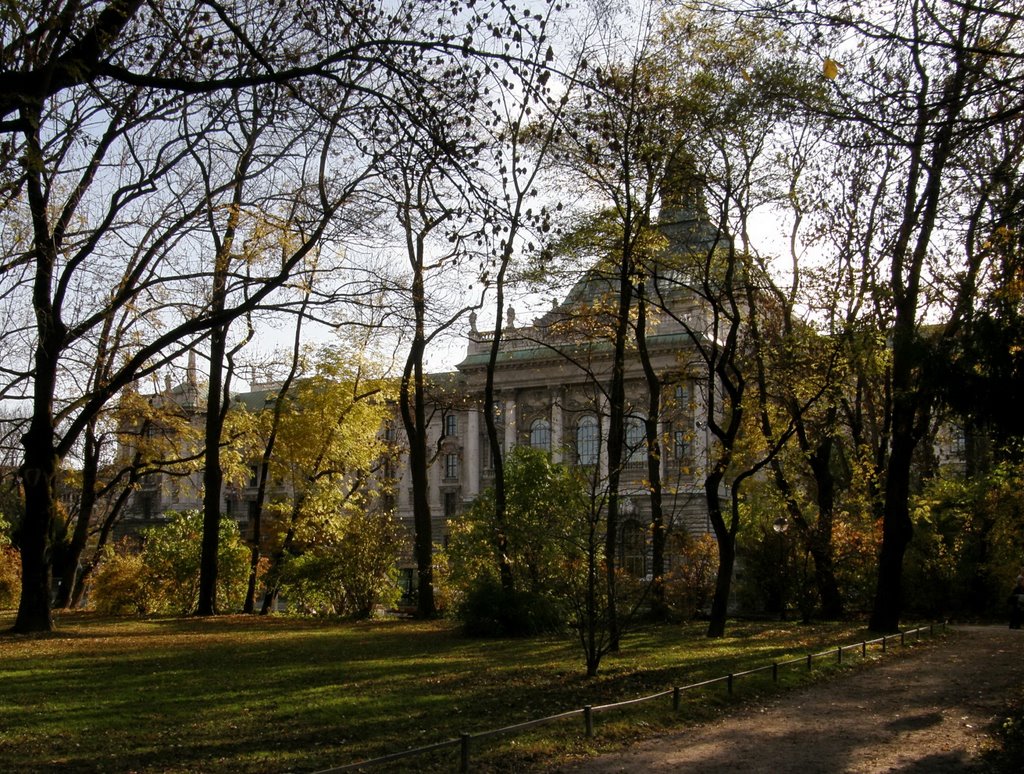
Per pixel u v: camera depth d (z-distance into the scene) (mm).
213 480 37969
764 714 15523
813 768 11750
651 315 33250
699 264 29500
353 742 12391
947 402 16422
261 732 12883
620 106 22688
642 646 24516
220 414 38000
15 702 14945
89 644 24500
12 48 13883
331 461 44281
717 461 29344
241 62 17469
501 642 25656
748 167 27328
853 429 38031
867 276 29062
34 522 27406
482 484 91875
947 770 11695
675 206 26891
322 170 26062
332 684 17312
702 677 18328
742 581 42031
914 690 18000
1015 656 23438
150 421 35469
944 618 39188
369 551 39219
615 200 25500
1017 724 13961
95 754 11484
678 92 24578
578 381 82438
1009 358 15414
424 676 18453
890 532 30156
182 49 16656
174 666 19891
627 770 11547
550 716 13500
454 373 81312
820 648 23766
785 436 29984
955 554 40562
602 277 29234
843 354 29531
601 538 20953
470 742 11953
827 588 37750
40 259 24266
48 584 28141
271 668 19609
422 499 37125
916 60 13961
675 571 39250
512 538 27859
